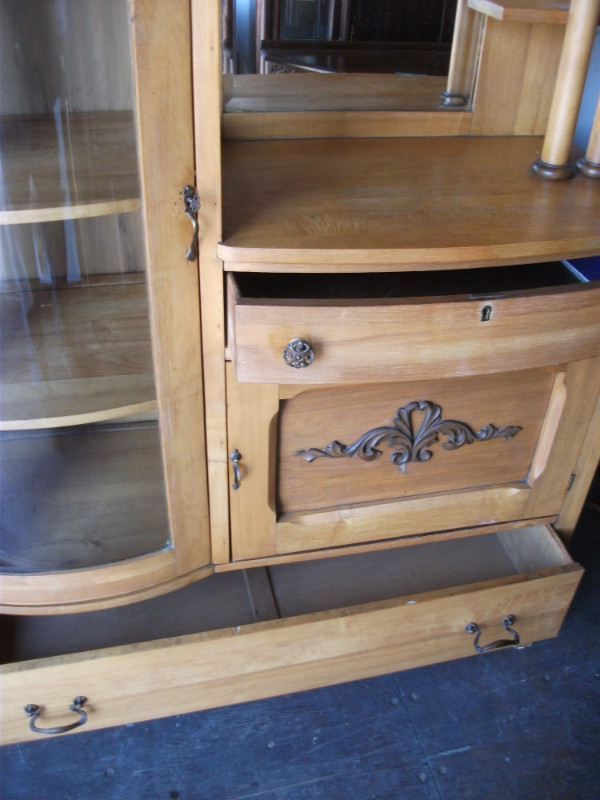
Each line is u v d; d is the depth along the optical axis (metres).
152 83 0.68
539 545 1.18
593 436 1.09
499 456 1.09
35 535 0.97
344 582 1.19
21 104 0.71
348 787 1.01
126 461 0.96
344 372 0.84
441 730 1.08
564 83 0.94
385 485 1.06
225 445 0.95
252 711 1.10
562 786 1.02
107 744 1.05
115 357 0.86
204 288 0.82
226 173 0.96
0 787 0.99
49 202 0.74
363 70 1.07
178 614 1.12
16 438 0.94
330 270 0.80
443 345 0.85
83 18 0.66
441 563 1.22
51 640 1.08
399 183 0.96
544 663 1.19
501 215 0.88
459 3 1.03
